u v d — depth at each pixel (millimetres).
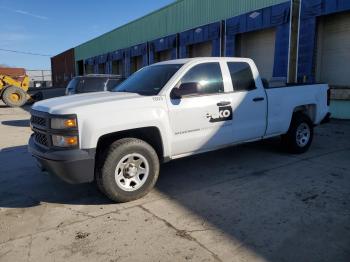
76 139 4148
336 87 12430
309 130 6938
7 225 3990
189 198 4660
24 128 11672
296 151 6785
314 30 12836
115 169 4367
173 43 22219
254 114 5906
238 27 16547
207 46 19922
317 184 5070
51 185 5363
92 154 4207
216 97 5363
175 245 3439
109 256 3277
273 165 6090
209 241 3502
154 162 4676
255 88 5953
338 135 8906
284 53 14172
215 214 4137
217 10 18016
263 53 16219
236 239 3529
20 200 4770
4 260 3252
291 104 6520
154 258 3223
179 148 5039
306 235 3576
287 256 3203
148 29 25828
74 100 4680
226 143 5586
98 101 4484
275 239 3514
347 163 6156
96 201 4648
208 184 5195
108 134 4445
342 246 3352
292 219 3947
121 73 32844
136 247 3422
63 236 3689
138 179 4605
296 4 13531
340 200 4461
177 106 4922
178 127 4961
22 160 7016
